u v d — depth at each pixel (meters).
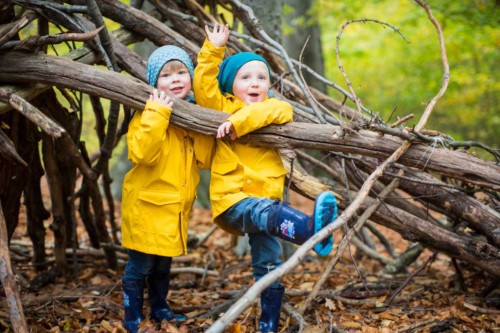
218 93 2.83
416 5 8.77
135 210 2.80
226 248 5.59
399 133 2.59
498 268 3.13
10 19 3.06
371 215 3.25
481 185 2.62
